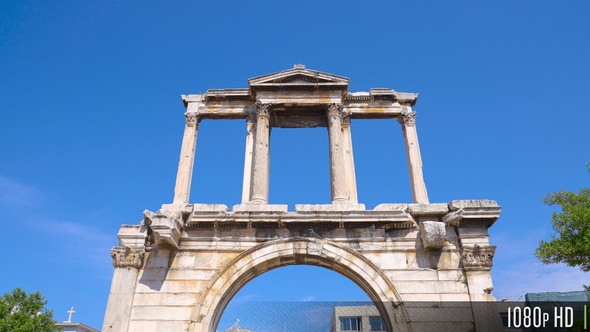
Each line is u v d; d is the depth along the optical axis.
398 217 18.30
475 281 17.38
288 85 22.41
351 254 18.11
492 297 17.05
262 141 21.19
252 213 18.50
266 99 22.39
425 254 18.12
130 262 17.84
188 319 17.00
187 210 18.81
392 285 17.41
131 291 17.33
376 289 17.42
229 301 18.67
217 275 17.72
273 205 19.09
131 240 18.20
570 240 15.65
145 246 18.23
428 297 17.22
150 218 17.89
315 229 18.72
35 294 32.72
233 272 17.81
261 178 20.27
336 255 18.08
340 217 18.42
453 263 17.94
